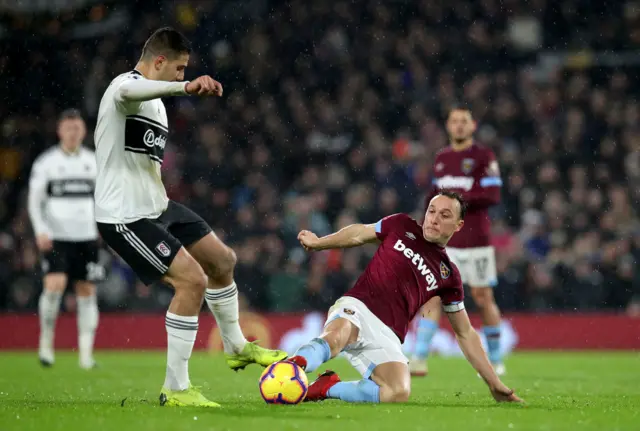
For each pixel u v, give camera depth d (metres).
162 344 56.41
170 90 19.61
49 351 39.81
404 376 21.92
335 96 77.44
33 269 57.84
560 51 83.88
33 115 73.25
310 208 61.88
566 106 77.56
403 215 23.22
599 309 58.25
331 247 23.27
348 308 22.28
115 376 34.50
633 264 58.91
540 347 56.78
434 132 71.94
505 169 68.50
